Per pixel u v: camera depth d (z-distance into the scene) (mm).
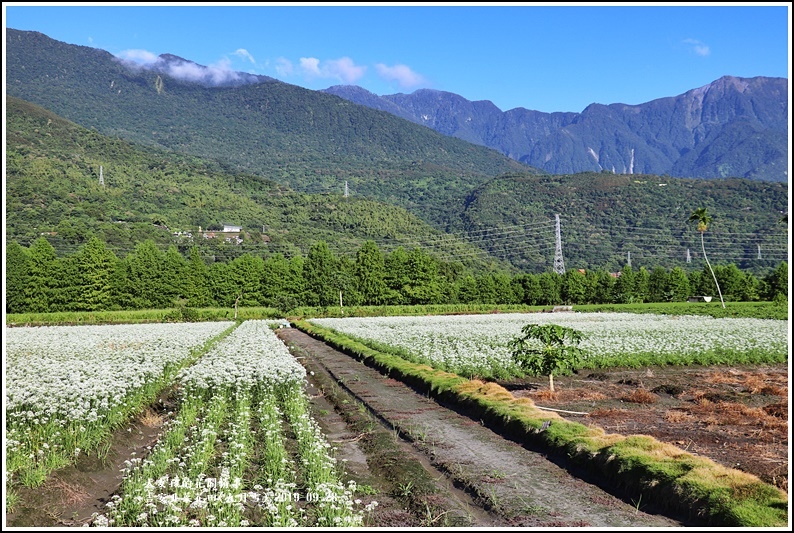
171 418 15773
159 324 54500
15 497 9250
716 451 12547
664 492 9602
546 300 91438
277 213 179375
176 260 81312
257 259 85562
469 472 11422
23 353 25562
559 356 19266
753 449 12641
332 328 46281
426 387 19969
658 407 17297
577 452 11922
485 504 9844
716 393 18797
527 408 15273
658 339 32250
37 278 71875
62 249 100375
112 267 76938
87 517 9445
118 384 15805
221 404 16109
